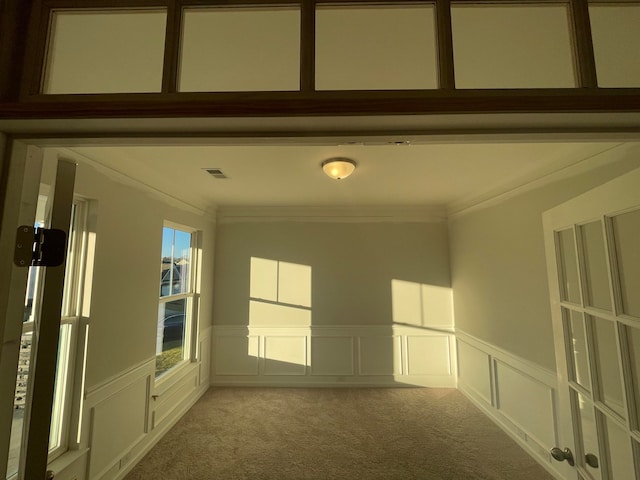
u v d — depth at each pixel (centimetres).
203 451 248
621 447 100
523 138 67
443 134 65
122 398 220
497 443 258
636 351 94
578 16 64
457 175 266
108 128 64
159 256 272
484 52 73
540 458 230
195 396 342
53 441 175
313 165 245
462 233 365
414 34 77
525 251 249
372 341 394
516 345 261
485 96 58
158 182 270
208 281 382
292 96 60
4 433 62
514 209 264
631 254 98
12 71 63
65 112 59
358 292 399
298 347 393
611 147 173
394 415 308
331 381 388
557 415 215
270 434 273
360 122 62
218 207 401
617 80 67
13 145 64
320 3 68
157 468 227
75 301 190
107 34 70
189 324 350
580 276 117
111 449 207
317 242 405
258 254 403
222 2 67
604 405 106
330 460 236
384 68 84
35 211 69
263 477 217
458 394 361
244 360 391
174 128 64
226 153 217
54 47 67
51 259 69
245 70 86
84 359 187
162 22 71
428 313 394
